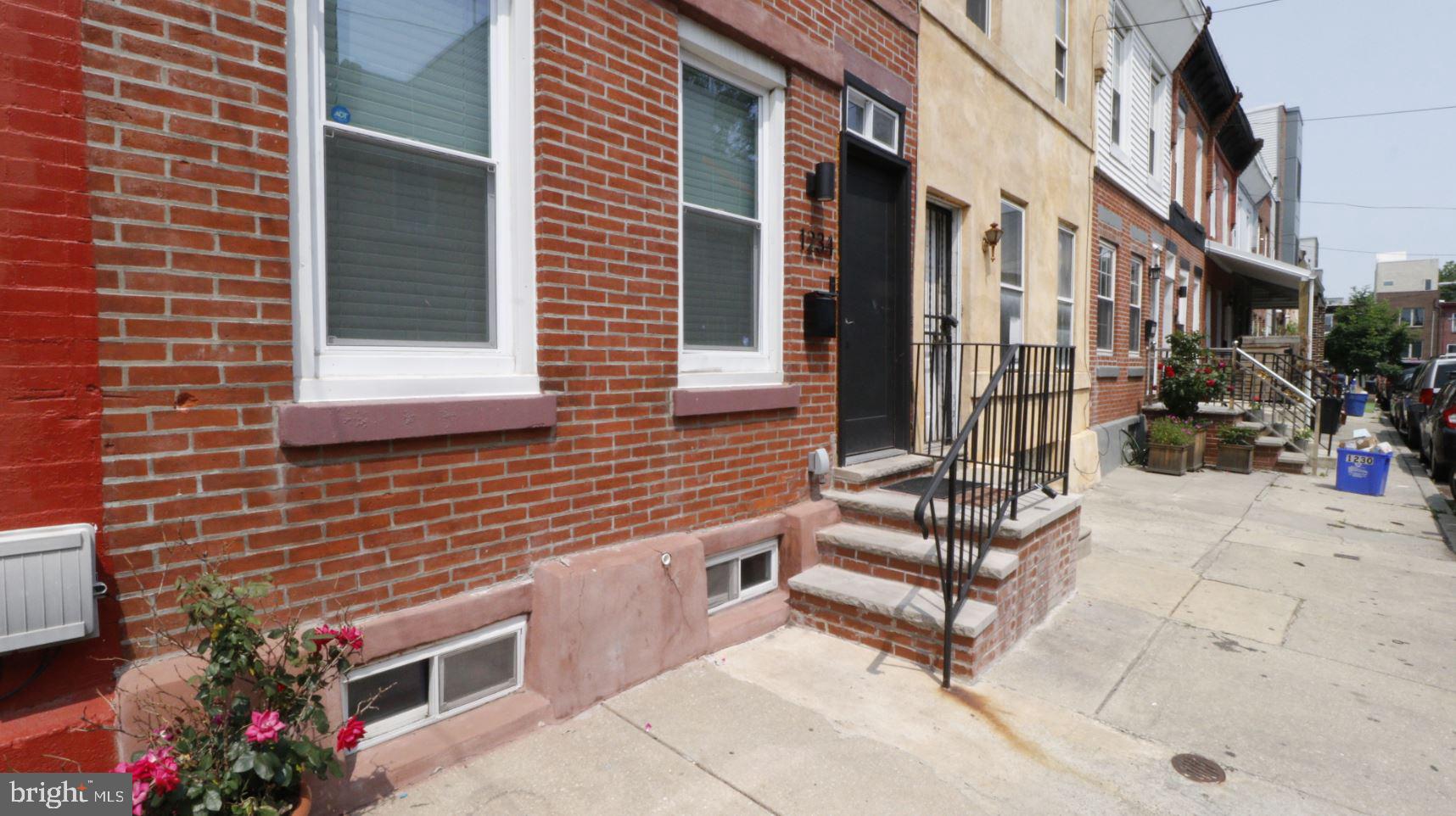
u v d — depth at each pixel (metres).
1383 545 6.57
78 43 2.08
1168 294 13.51
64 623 2.01
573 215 3.29
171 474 2.26
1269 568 5.82
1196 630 4.50
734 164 4.43
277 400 2.47
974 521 4.36
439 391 2.91
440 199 3.04
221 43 2.33
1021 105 7.46
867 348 5.40
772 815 2.62
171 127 2.24
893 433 5.71
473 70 3.14
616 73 3.46
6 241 1.98
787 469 4.59
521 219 3.20
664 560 3.58
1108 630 4.46
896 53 5.48
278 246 2.46
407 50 2.93
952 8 6.15
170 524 2.27
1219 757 3.13
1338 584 5.45
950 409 5.91
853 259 5.20
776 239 4.57
